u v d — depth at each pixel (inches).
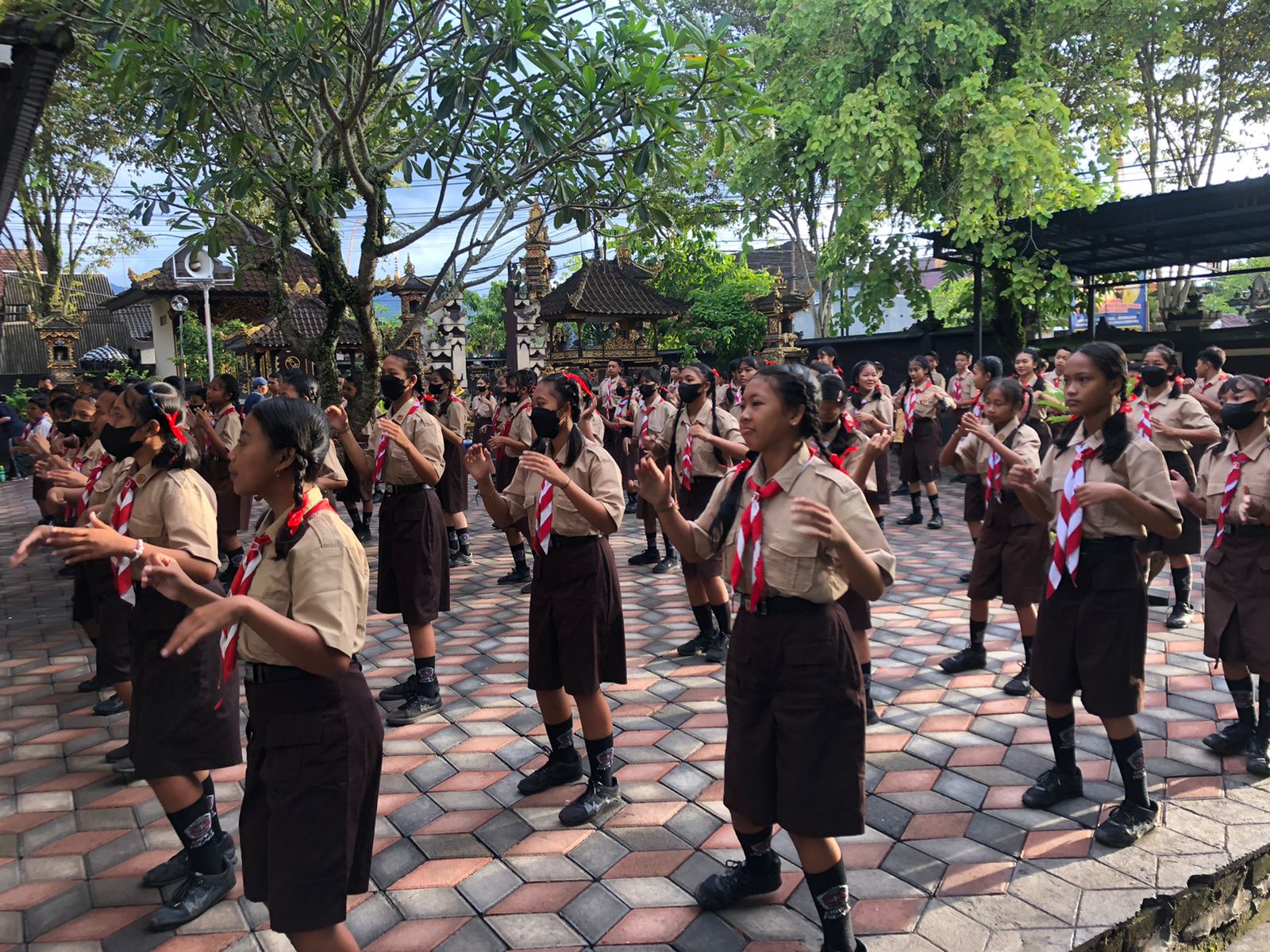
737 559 98.2
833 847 96.1
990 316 600.1
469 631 237.1
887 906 109.5
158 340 845.2
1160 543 209.5
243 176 215.0
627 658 210.2
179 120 220.4
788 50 567.8
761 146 561.9
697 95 226.4
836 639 94.7
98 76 260.2
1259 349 545.6
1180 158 652.1
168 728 111.1
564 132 239.6
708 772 148.8
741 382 302.2
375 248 255.0
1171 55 548.1
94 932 110.6
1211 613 149.8
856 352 681.0
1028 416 288.8
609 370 507.8
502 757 157.8
